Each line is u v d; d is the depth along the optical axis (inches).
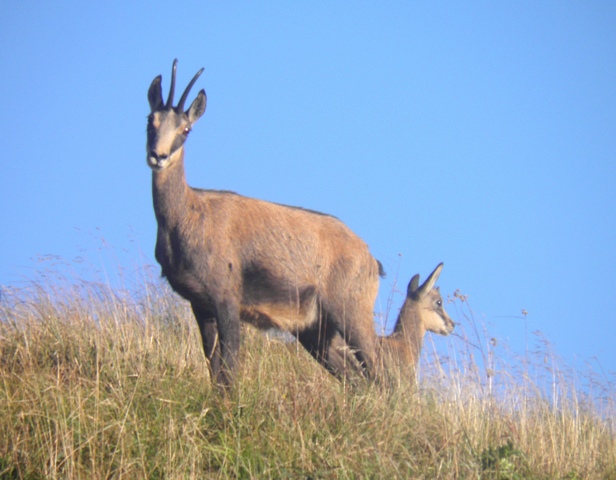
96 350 1252.5
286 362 1387.8
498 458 1042.1
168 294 1604.3
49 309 1364.4
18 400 1073.5
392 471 989.8
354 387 1248.8
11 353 1238.3
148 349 1291.8
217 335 1327.5
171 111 1304.1
